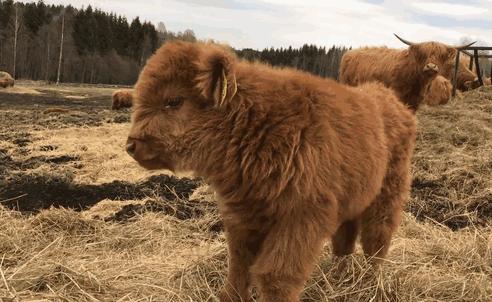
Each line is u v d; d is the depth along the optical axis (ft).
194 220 6.93
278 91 3.63
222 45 3.82
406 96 14.11
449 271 5.35
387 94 5.03
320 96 3.85
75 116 18.10
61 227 6.36
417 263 5.38
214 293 4.70
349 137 3.90
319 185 3.59
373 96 4.80
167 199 7.77
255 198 3.58
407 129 4.86
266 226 3.71
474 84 19.90
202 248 5.95
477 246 5.87
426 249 5.90
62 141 12.09
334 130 3.80
